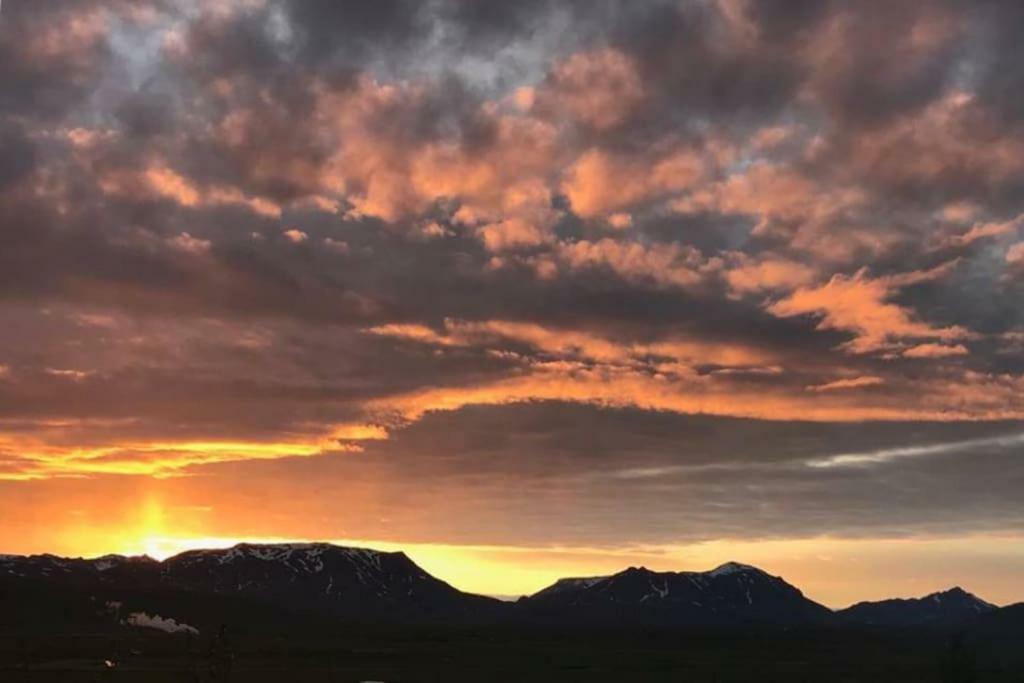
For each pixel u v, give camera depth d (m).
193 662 164.25
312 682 168.12
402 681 176.62
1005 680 190.62
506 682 180.62
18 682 151.88
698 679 199.88
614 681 189.12
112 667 178.75
